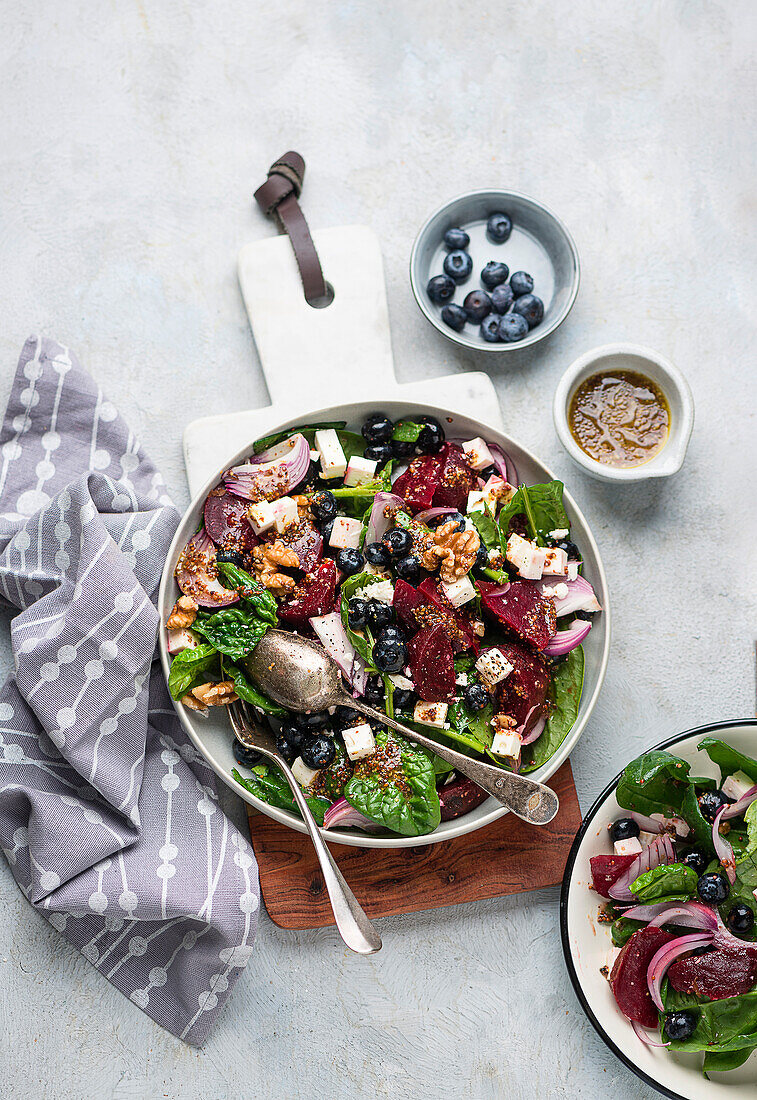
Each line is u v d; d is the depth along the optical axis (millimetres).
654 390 912
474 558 839
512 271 944
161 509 882
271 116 952
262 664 836
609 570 938
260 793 854
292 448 865
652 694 929
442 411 869
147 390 930
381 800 824
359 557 851
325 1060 896
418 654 833
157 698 890
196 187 944
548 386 946
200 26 952
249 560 860
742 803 857
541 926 907
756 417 955
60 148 941
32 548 873
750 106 973
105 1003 890
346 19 959
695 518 943
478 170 960
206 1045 893
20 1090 881
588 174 964
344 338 921
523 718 847
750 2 973
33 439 901
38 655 846
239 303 938
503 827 893
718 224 966
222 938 869
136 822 861
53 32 945
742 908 843
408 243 952
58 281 934
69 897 845
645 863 855
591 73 969
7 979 885
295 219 918
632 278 960
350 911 810
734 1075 855
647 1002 848
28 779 866
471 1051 901
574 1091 899
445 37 964
